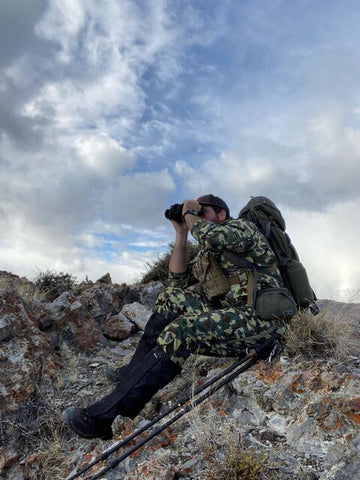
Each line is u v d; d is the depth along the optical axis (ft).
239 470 8.28
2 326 16.51
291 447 9.09
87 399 15.29
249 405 10.78
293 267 11.86
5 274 24.80
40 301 21.36
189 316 10.98
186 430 10.53
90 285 25.22
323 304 17.01
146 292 24.09
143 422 11.96
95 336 19.77
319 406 9.57
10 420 14.25
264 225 12.21
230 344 11.03
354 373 10.05
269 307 11.02
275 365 11.21
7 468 13.20
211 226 11.37
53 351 17.75
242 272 11.68
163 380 10.74
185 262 13.53
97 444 12.50
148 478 9.04
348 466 7.96
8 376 15.26
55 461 12.73
